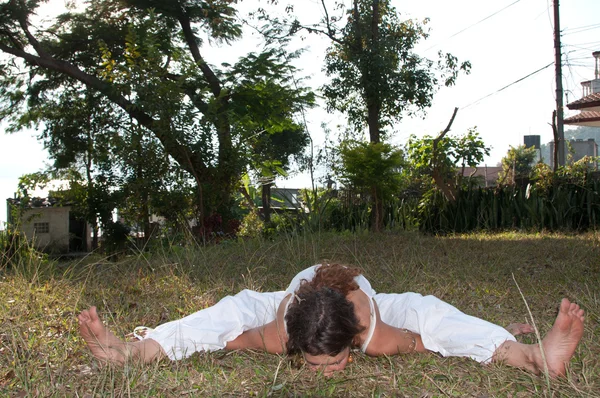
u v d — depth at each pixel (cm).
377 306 310
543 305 442
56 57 1764
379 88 1773
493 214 1461
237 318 311
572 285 517
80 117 1958
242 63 1642
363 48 1834
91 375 280
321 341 257
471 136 1709
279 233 915
